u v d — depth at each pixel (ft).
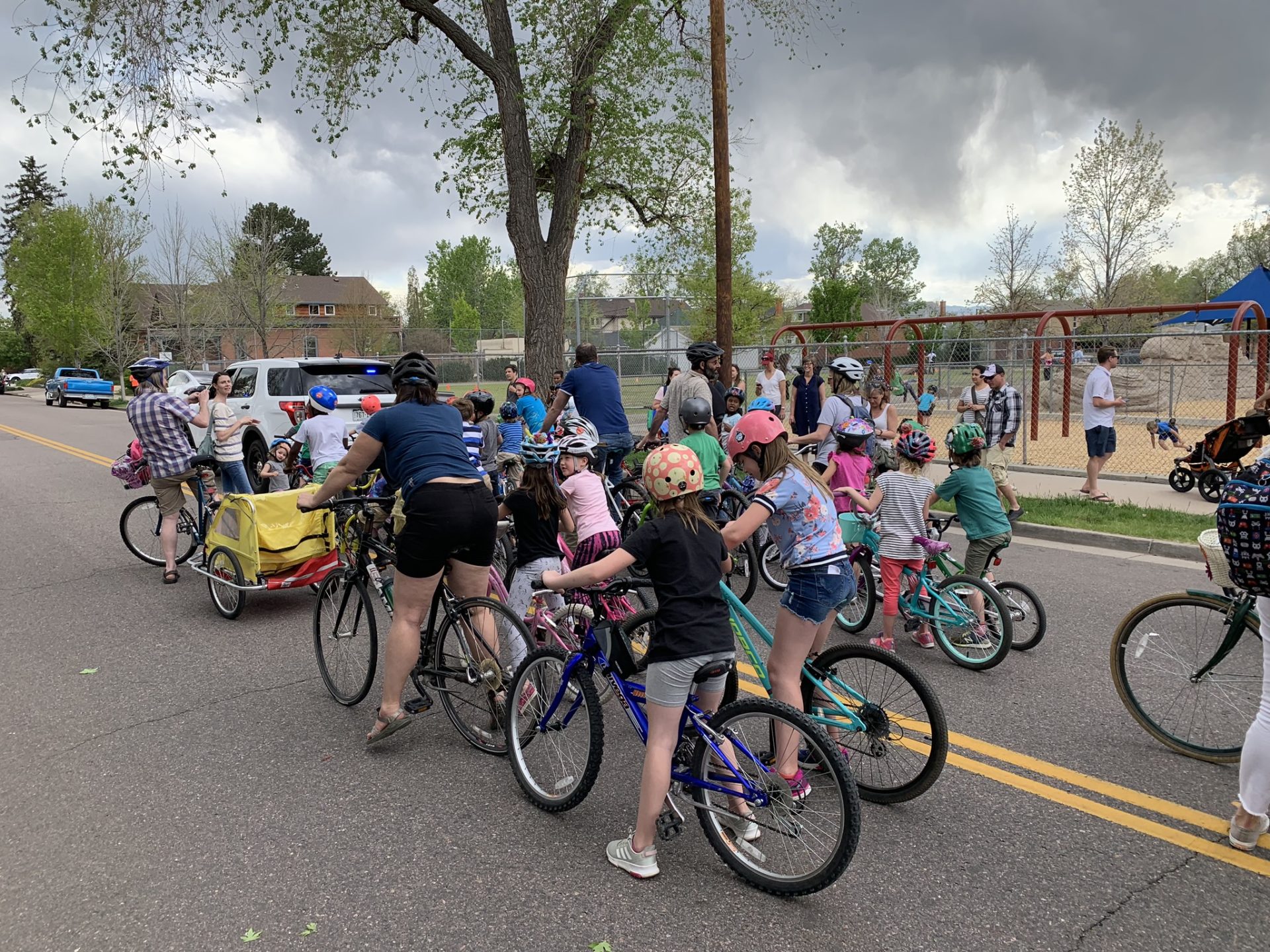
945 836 11.89
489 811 12.85
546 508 17.24
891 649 18.44
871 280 283.59
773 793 10.73
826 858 10.41
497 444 32.53
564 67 42.42
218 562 22.76
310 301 252.83
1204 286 190.29
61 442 69.82
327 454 26.55
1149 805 12.59
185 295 131.44
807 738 10.33
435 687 15.31
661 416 29.81
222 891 10.86
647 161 48.67
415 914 10.32
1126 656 14.79
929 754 12.25
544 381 42.29
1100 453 35.35
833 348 70.23
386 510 15.99
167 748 15.17
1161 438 43.34
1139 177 88.69
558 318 42.91
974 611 18.04
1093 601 22.71
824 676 12.87
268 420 42.39
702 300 120.57
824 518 12.12
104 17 33.14
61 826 12.58
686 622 10.58
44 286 143.13
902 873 11.02
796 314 243.60
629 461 38.17
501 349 151.84
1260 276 69.05
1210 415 64.59
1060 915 10.11
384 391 43.80
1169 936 9.70
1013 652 19.16
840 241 261.03
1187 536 28.37
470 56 40.11
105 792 13.58
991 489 18.28
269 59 41.24
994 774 13.58
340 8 40.86
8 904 10.70
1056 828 12.01
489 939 9.84
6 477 50.24
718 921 10.13
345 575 16.70
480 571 15.02
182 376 85.40
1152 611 14.43
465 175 48.37
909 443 17.88
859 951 9.54
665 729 10.82
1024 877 10.87
